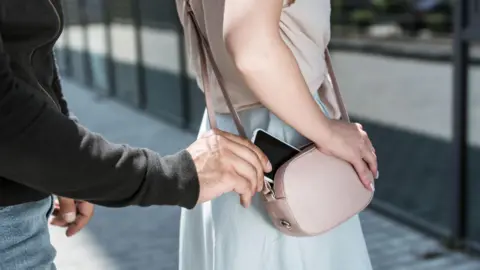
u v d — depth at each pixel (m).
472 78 7.22
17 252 1.27
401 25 12.38
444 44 11.32
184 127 7.41
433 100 7.68
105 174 1.15
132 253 4.23
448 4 12.99
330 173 1.48
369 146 1.54
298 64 1.46
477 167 4.84
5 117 1.08
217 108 1.63
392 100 7.51
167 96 7.75
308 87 1.45
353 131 1.50
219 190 1.28
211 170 1.27
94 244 4.37
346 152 1.48
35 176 1.12
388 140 6.11
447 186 4.79
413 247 4.01
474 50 3.86
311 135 1.43
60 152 1.11
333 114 1.63
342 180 1.49
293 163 1.46
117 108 8.94
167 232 4.55
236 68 1.38
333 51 7.21
